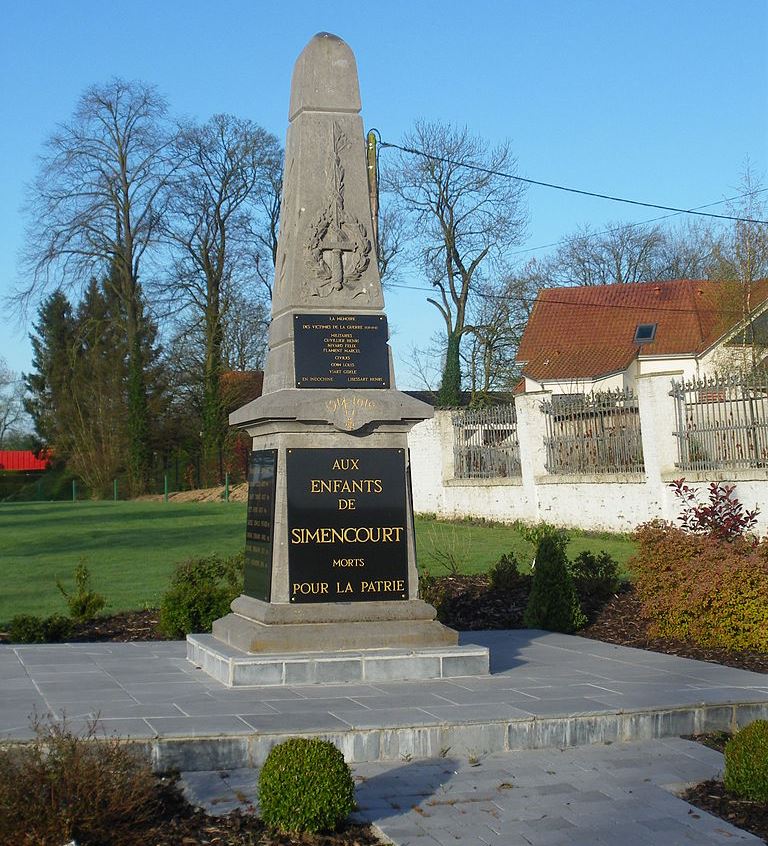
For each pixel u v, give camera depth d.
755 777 6.58
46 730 6.66
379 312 9.90
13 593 15.41
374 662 8.91
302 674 8.75
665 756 7.51
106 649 10.76
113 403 53.06
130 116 44.84
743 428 19.38
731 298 38.53
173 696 8.23
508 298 45.47
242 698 8.17
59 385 60.03
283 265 10.11
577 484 23.61
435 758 7.40
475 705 8.00
